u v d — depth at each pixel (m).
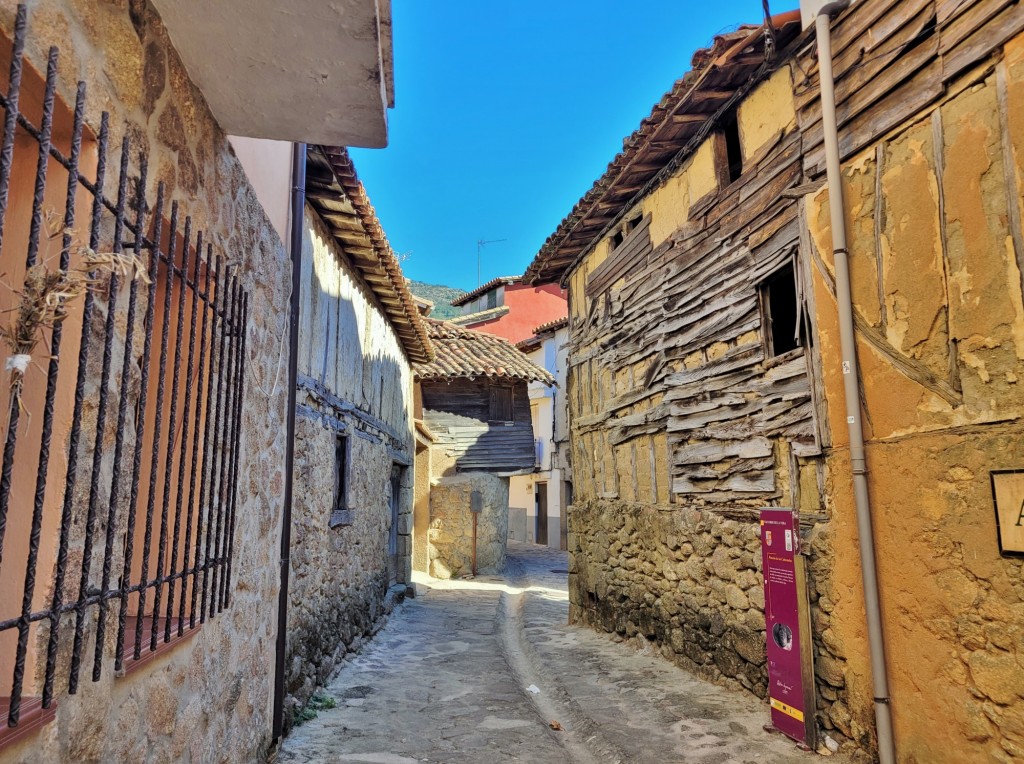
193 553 2.76
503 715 5.16
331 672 6.12
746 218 5.32
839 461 4.14
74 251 1.62
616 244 8.31
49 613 1.58
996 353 3.14
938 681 3.38
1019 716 2.97
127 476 2.18
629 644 7.24
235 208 3.26
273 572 4.00
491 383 15.02
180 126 2.54
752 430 5.23
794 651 4.35
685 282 6.31
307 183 5.46
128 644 2.18
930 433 3.47
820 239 4.35
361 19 2.28
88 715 1.82
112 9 2.00
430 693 5.77
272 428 3.96
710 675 5.71
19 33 1.44
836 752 4.06
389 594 9.99
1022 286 3.02
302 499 5.27
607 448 8.17
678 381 6.39
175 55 2.48
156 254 2.05
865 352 3.92
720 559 5.62
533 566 17.08
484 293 30.12
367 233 6.55
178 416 2.73
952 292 3.37
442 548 14.54
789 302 6.05
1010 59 3.11
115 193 1.99
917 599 3.51
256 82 2.66
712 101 5.56
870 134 3.93
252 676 3.54
